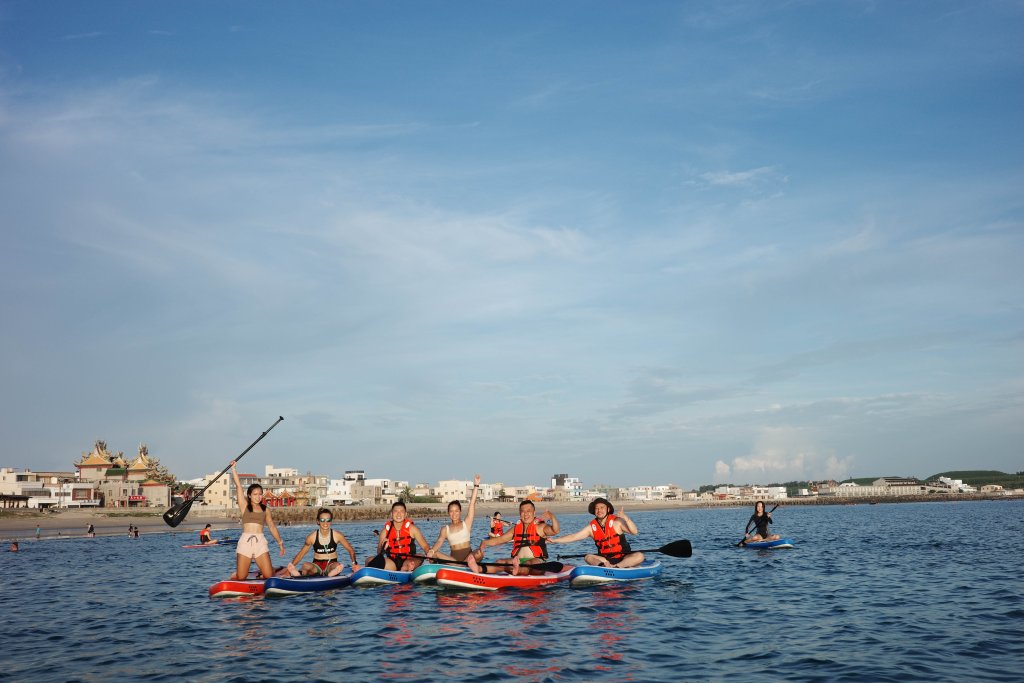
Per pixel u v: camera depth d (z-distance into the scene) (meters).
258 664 10.64
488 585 17.09
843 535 42.88
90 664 10.88
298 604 15.78
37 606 17.56
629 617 13.95
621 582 18.48
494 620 13.67
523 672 9.91
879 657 10.54
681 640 11.90
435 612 14.54
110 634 13.30
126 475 129.88
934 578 19.66
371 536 57.34
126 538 62.38
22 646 12.38
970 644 11.29
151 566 29.83
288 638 12.44
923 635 12.07
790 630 12.71
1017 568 21.67
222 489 124.56
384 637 12.34
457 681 9.52
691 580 19.58
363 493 152.00
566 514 155.88
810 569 22.48
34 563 32.94
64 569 29.05
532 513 18.47
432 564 17.88
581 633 12.46
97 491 117.75
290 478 144.25
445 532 18.78
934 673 9.58
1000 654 10.59
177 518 19.59
